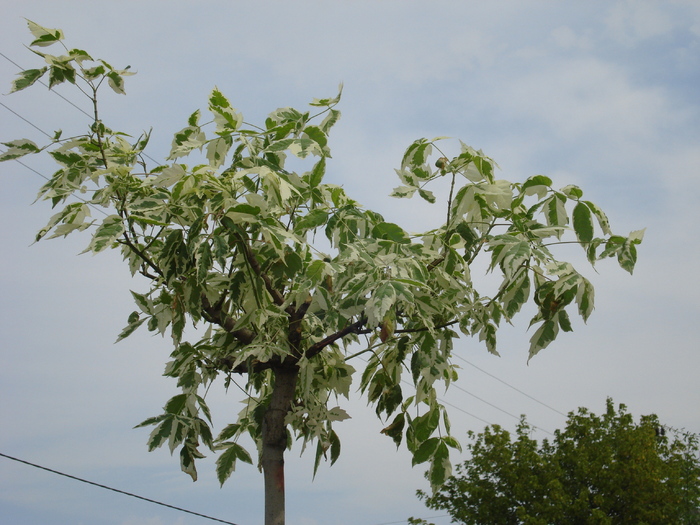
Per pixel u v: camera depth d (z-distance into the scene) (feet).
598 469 59.82
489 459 62.54
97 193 13.10
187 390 12.84
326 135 14.38
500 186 13.03
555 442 66.64
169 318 13.98
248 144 13.29
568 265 12.42
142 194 12.43
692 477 63.36
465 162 13.03
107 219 11.66
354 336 14.28
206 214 11.98
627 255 12.46
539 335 13.00
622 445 61.57
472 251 13.35
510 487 61.05
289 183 12.49
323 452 13.43
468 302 13.92
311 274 11.82
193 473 12.52
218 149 13.78
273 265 13.32
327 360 14.75
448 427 13.78
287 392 13.69
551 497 57.62
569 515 57.47
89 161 13.64
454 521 61.31
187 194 12.24
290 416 13.37
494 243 12.07
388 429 14.32
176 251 12.46
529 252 11.65
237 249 12.66
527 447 63.00
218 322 13.50
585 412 66.80
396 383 14.51
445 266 12.94
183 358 13.08
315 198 13.71
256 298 12.75
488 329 14.26
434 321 13.69
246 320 12.71
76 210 12.99
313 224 12.76
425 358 13.16
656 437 67.46
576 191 12.99
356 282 11.09
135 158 13.83
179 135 14.08
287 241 12.52
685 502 61.16
